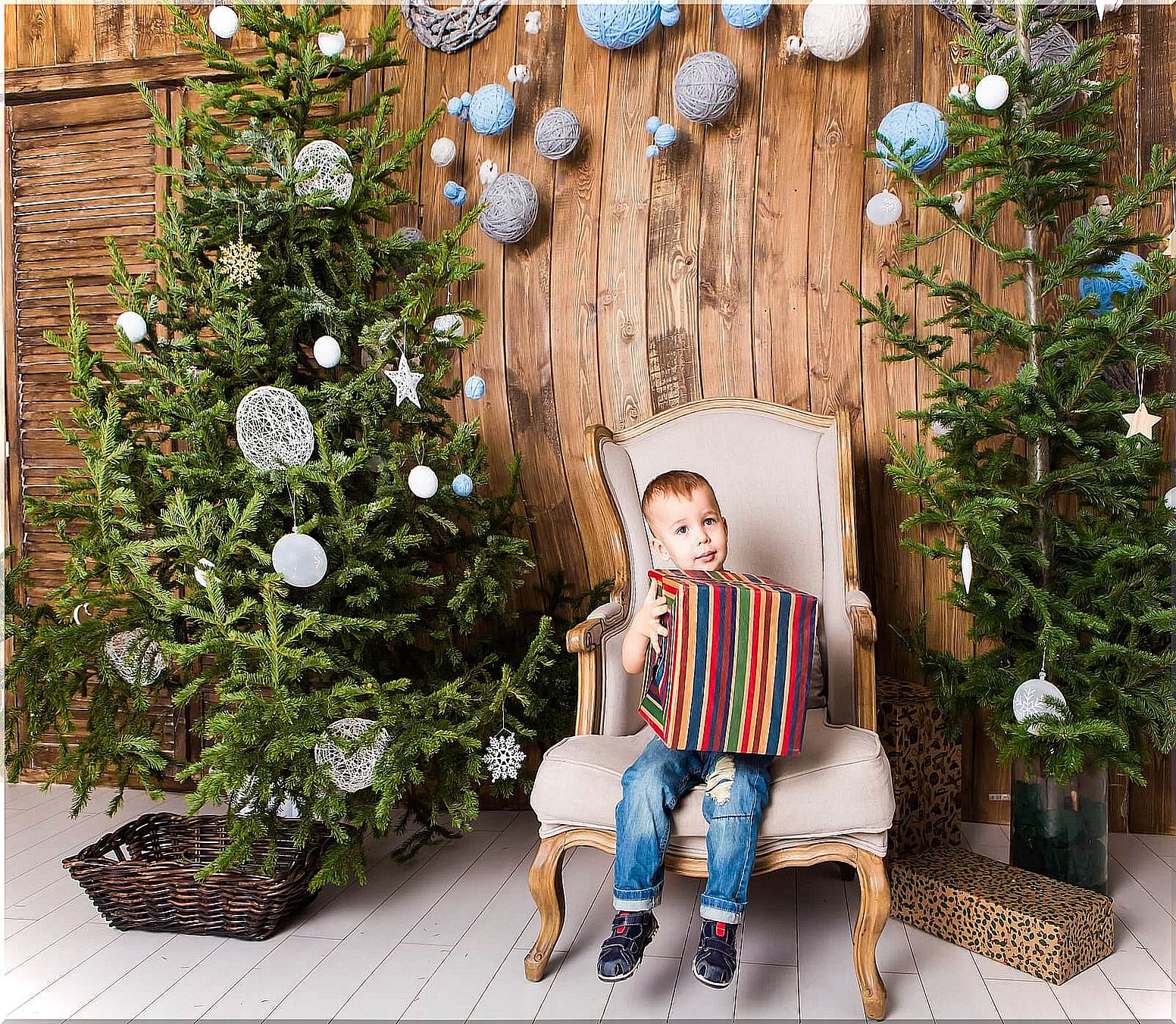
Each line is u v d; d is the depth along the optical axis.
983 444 2.46
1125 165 2.40
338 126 2.47
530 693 2.08
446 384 2.75
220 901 1.94
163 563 2.11
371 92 2.75
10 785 2.88
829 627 2.09
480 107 2.55
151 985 1.79
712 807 1.64
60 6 2.86
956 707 2.17
